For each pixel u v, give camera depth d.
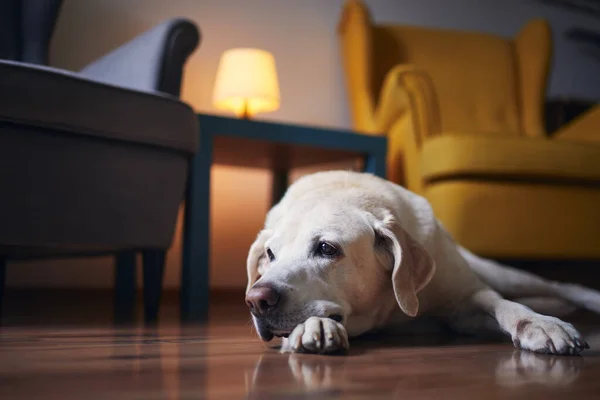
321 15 3.63
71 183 1.61
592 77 4.45
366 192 1.27
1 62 1.49
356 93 3.27
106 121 1.63
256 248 1.30
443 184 2.43
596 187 2.56
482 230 2.41
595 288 2.95
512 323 1.16
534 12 4.33
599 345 1.21
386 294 1.24
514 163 2.38
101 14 3.05
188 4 3.27
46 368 0.86
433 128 2.65
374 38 3.40
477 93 3.48
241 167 3.04
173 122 1.75
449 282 1.40
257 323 1.07
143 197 1.74
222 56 3.12
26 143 1.54
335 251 1.12
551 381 0.79
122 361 0.93
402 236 1.18
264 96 2.92
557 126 3.96
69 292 2.88
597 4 4.48
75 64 2.98
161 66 1.90
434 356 1.02
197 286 2.08
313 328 1.00
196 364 0.90
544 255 2.48
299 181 1.42
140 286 3.05
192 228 2.10
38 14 2.30
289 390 0.70
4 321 1.71
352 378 0.79
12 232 1.53
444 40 3.55
